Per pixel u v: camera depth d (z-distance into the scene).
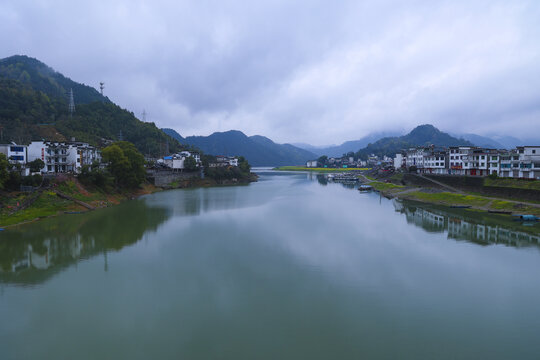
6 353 20.47
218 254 38.78
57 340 21.83
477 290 29.05
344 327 23.25
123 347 21.06
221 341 21.66
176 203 79.69
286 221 57.50
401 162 163.88
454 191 89.50
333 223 56.00
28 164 68.88
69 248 40.75
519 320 24.14
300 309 25.80
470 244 43.16
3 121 127.06
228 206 75.00
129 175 89.00
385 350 20.67
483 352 20.44
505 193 74.38
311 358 19.94
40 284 30.27
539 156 81.25
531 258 37.53
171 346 21.16
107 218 59.16
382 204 79.62
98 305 26.38
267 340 21.77
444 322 23.89
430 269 34.09
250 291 28.89
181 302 26.91
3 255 38.19
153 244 42.69
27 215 56.00
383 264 35.53
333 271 33.50
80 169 80.06
